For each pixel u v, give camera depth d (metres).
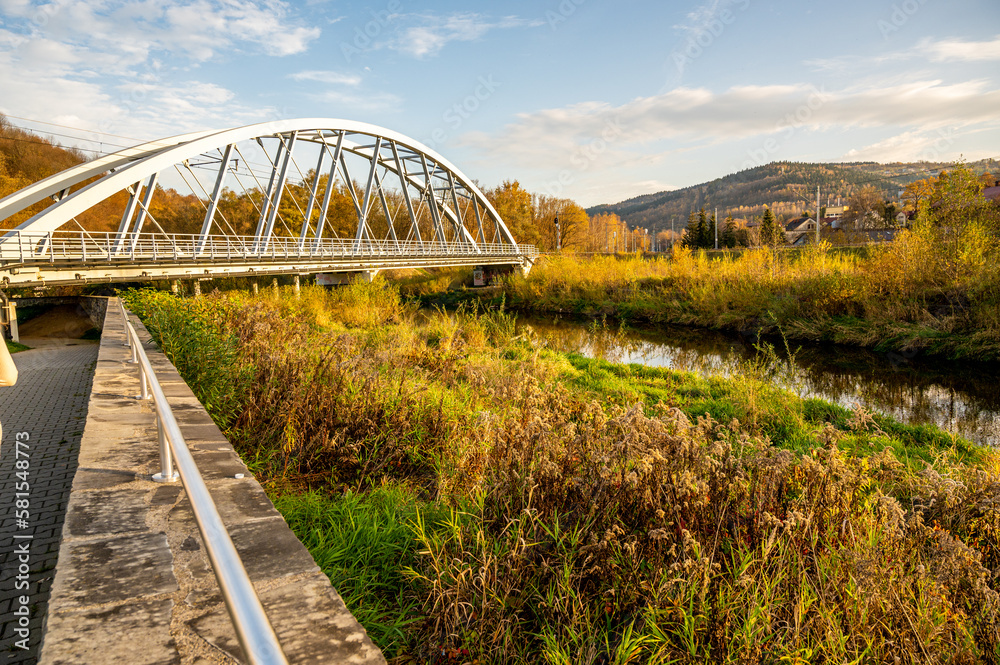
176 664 1.43
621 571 2.82
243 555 2.04
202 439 3.40
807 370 14.87
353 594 2.82
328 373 6.07
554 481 3.38
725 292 25.16
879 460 4.60
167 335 7.47
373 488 4.21
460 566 2.87
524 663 2.50
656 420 3.72
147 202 24.03
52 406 6.57
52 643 1.48
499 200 73.50
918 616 2.64
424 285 49.75
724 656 2.42
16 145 38.88
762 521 2.96
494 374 8.46
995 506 3.78
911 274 18.77
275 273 28.28
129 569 1.89
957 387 12.80
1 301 15.00
